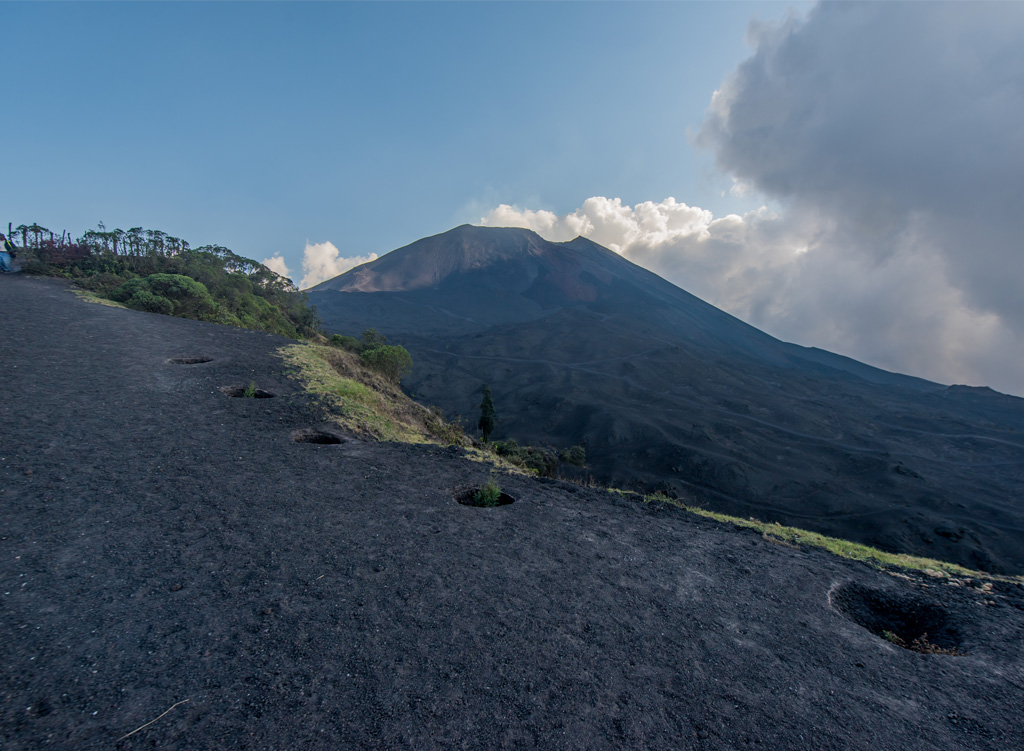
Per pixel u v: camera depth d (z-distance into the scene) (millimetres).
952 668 4348
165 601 4062
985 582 6559
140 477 6527
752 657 4141
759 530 8031
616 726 3156
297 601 4242
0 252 26266
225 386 11781
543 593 4816
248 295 33188
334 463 8219
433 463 9109
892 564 7070
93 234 30656
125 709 2951
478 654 3752
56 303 18000
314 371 14977
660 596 5047
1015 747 3330
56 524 5109
